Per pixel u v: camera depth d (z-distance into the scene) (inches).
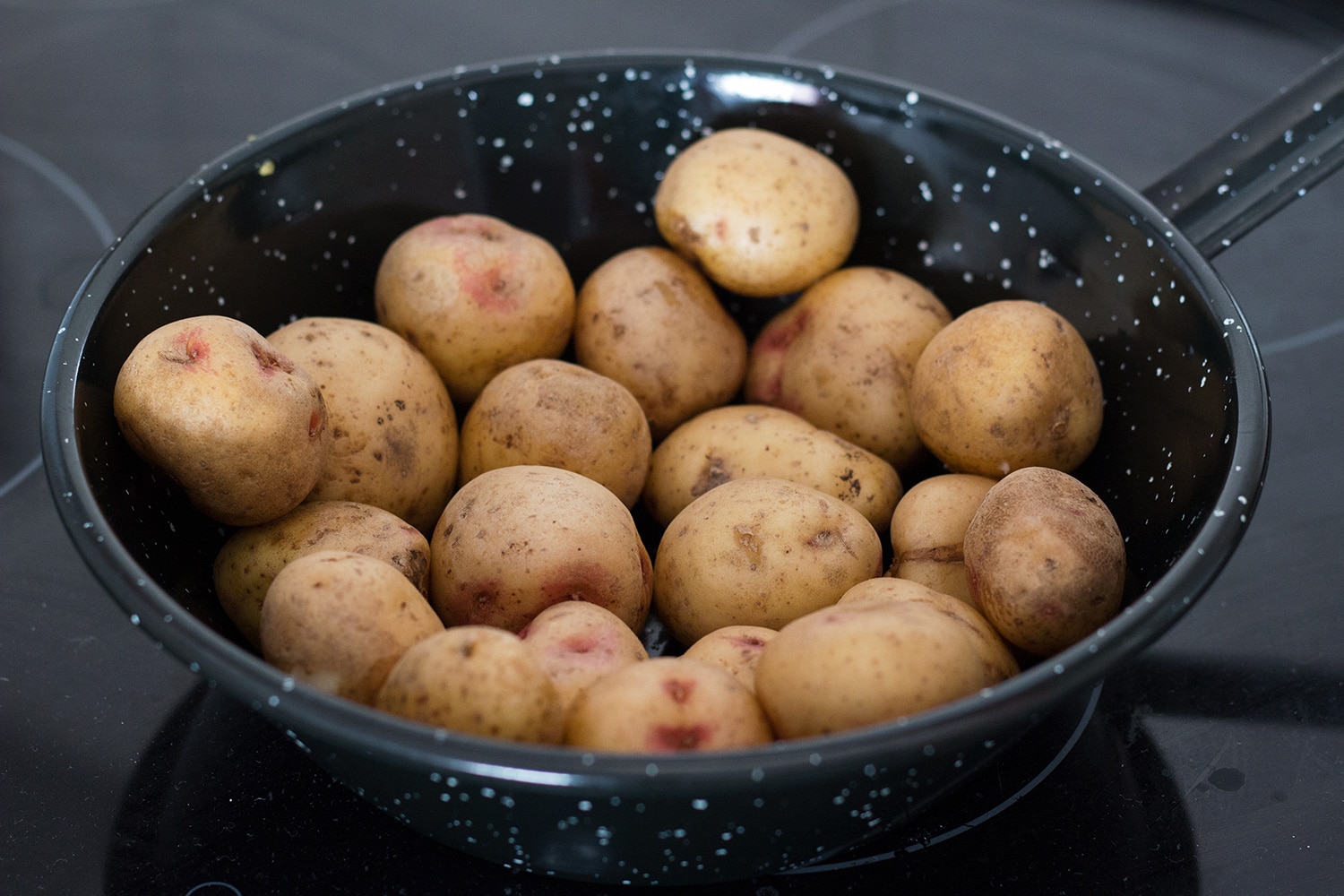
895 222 21.7
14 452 21.8
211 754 18.6
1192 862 17.8
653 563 20.3
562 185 21.9
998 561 18.1
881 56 27.7
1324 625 19.8
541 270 20.9
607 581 18.6
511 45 28.0
